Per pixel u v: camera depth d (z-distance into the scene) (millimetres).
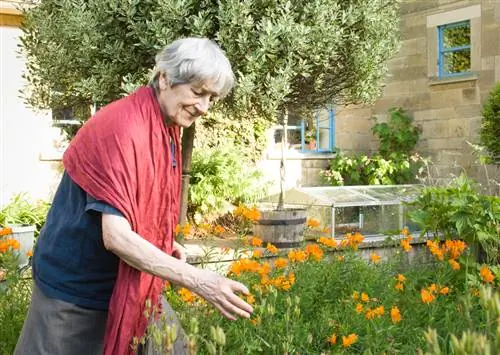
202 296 2211
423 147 9758
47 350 2447
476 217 5012
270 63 4871
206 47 2342
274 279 3789
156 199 2352
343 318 3766
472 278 4344
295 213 6410
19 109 7863
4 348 3340
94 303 2459
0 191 7770
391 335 3438
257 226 6477
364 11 5258
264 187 8695
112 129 2273
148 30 4762
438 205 5285
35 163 8008
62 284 2432
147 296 2438
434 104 9586
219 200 8133
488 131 7742
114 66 4926
